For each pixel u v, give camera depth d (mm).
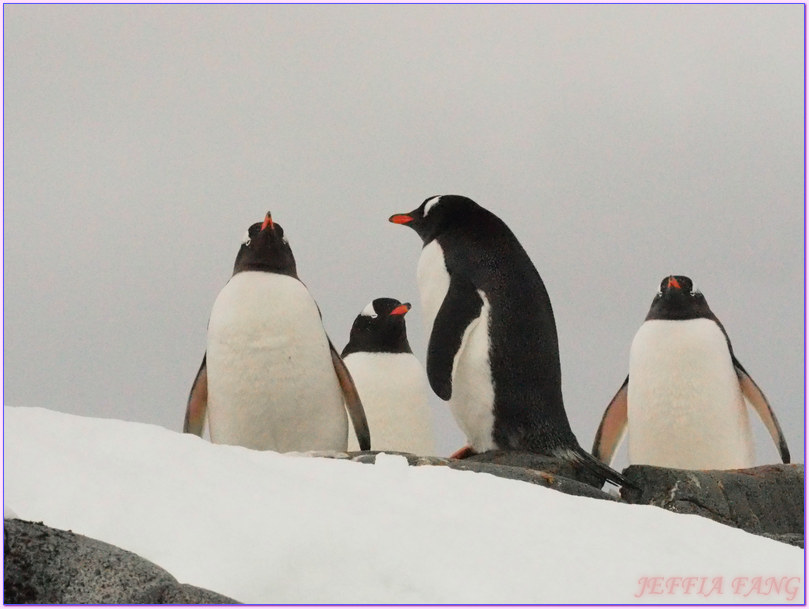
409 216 15797
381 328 17922
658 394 16594
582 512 9141
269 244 14578
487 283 14406
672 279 17016
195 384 14922
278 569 7477
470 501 9086
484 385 14180
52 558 7395
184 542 7715
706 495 12656
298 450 14523
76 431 9547
